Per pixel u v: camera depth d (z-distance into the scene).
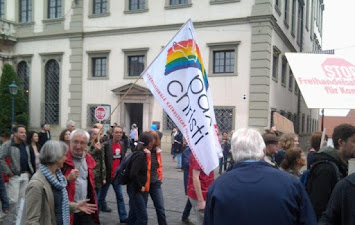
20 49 23.30
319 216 2.97
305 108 29.81
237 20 16.86
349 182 2.22
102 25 20.45
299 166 3.90
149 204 7.54
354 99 3.83
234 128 16.88
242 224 1.95
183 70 4.13
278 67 18.77
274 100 17.97
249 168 2.13
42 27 22.44
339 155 3.14
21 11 23.66
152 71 4.26
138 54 19.39
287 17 21.33
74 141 3.88
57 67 22.05
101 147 5.96
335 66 4.02
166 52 4.23
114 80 20.08
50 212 2.98
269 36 16.38
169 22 18.58
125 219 6.07
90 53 20.75
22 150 5.84
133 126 17.36
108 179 6.12
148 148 5.12
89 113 20.70
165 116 18.53
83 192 3.92
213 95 17.45
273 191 1.98
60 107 21.69
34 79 22.78
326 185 3.00
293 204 1.98
